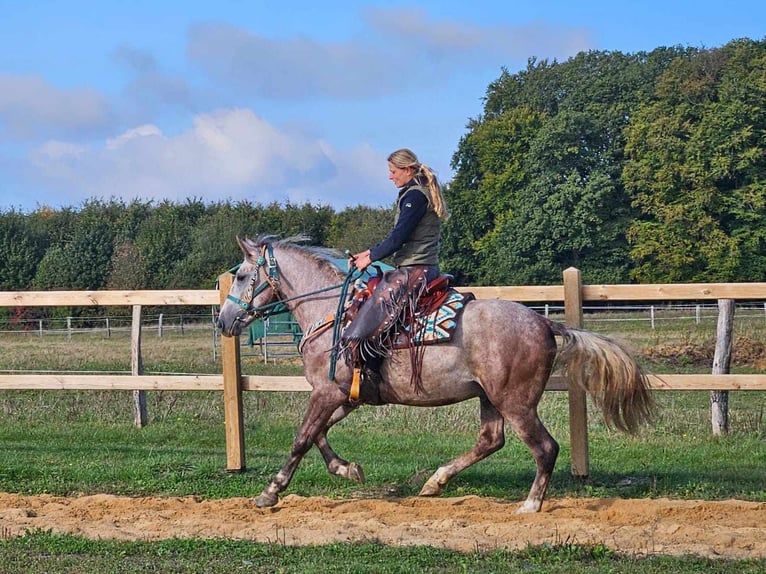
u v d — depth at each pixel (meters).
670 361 21.45
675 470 9.07
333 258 8.01
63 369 19.62
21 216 54.09
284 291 7.91
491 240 53.09
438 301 7.23
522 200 50.69
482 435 7.84
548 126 49.62
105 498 8.00
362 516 7.29
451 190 56.34
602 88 50.97
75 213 55.28
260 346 26.33
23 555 6.13
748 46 47.97
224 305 8.11
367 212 58.31
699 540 6.44
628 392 7.06
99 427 12.66
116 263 48.88
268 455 10.19
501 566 5.80
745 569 5.70
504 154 54.03
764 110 45.28
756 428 11.81
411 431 11.98
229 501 7.86
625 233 48.00
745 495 7.99
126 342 28.83
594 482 8.60
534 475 8.84
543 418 12.98
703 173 44.84
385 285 7.26
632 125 48.31
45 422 13.20
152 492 8.48
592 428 12.10
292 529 6.85
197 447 10.99
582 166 49.75
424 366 7.16
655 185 46.06
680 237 45.44
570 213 48.19
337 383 7.43
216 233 51.44
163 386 9.22
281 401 15.27
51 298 9.43
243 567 5.86
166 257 50.69
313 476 8.76
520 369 7.08
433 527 6.88
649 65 52.97
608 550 6.06
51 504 7.77
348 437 11.44
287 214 58.19
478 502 7.80
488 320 7.12
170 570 5.80
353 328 7.21
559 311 34.66
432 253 7.33
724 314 11.33
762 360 20.94
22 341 30.09
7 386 9.40
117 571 5.77
